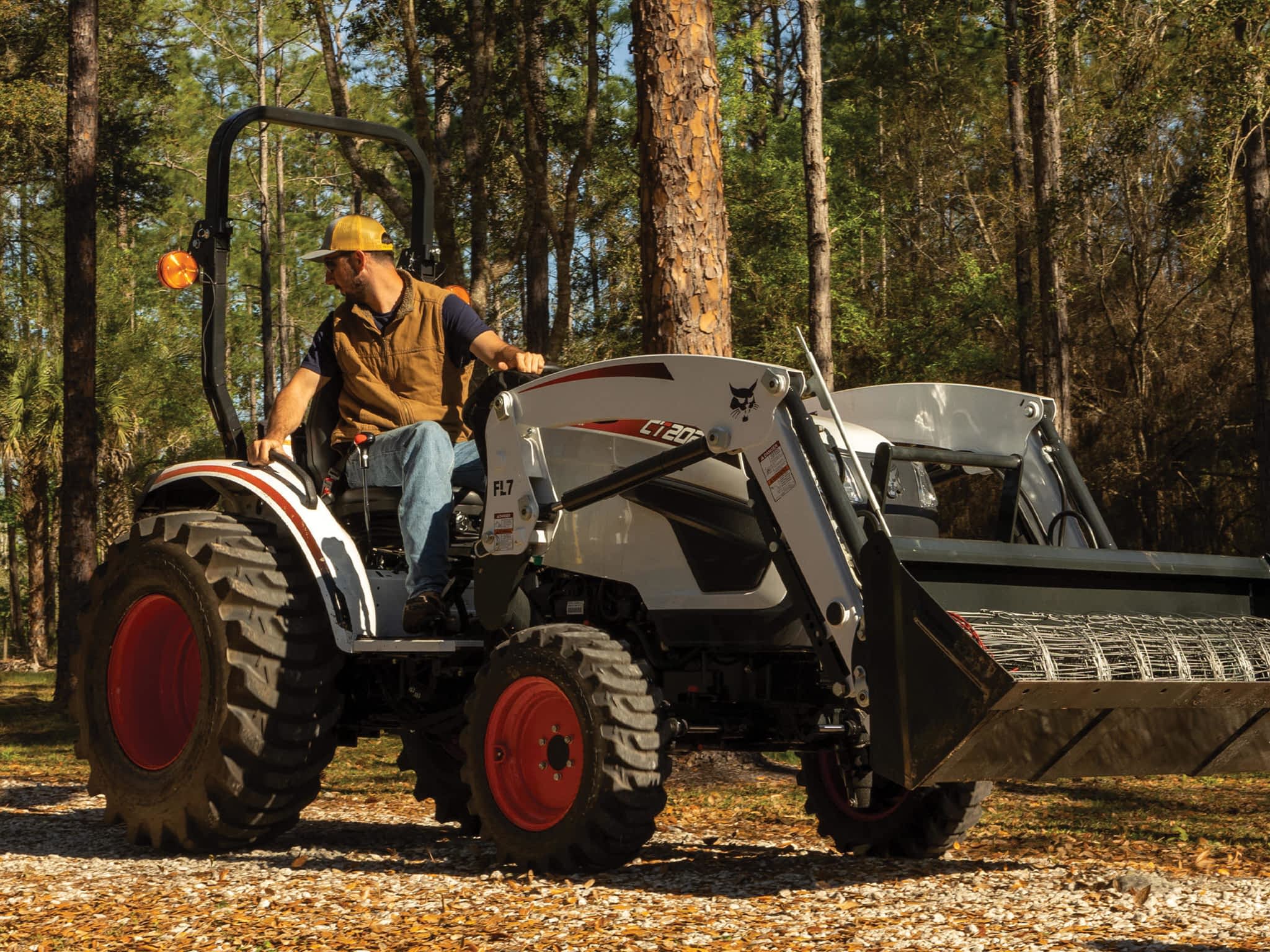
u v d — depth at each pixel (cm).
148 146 3747
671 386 479
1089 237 2823
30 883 488
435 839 616
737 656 515
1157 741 441
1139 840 621
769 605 479
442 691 579
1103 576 460
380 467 549
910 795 544
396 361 564
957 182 3541
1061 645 411
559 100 2573
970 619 415
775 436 452
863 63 3588
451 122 2595
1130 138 1794
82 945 382
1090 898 432
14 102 2808
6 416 3406
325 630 551
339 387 586
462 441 588
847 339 2855
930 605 401
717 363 468
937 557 418
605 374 495
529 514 505
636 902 428
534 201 2252
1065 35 1733
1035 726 410
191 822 545
